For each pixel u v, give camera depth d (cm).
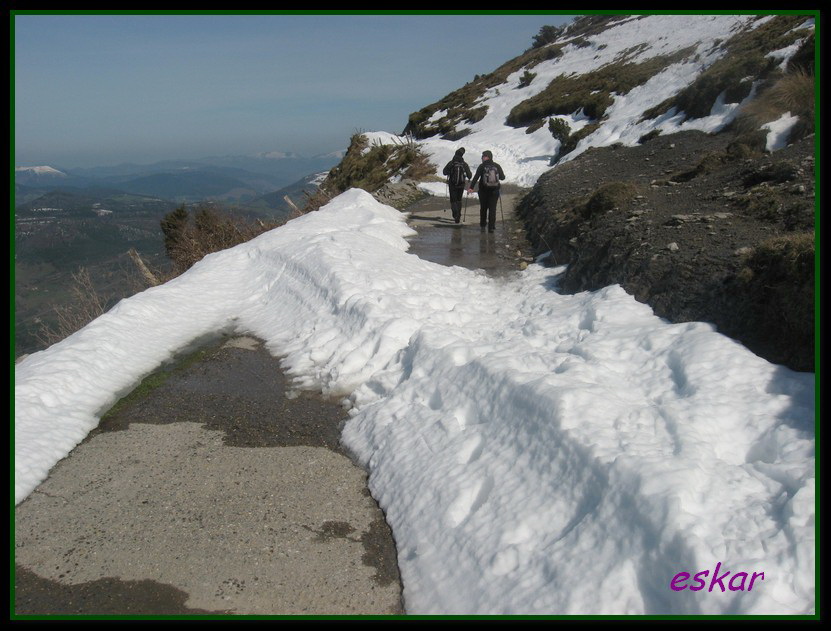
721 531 311
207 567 415
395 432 545
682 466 347
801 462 349
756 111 1241
